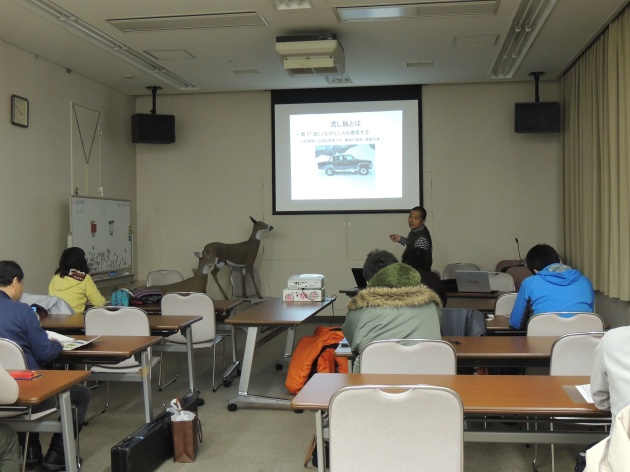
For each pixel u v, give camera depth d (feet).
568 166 23.59
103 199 23.22
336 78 24.18
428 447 6.56
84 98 23.30
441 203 25.73
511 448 11.83
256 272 26.86
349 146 26.07
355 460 6.69
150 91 26.00
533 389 7.71
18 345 9.59
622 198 17.21
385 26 17.67
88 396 11.20
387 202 25.93
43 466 10.71
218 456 11.64
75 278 15.85
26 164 19.84
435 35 18.60
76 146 22.74
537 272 13.24
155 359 14.46
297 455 11.66
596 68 19.51
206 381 17.28
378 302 9.73
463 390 7.66
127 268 25.34
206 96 27.07
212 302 16.03
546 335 11.55
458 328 12.37
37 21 16.90
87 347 11.02
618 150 17.72
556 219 25.18
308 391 7.68
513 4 16.07
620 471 5.04
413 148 25.66
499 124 25.41
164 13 16.38
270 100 26.66
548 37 19.08
